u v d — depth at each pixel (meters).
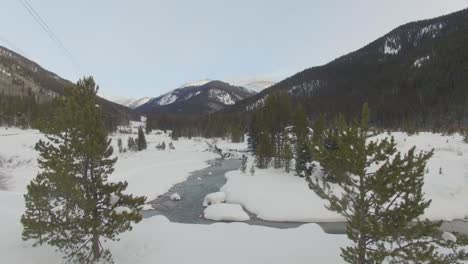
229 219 26.05
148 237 15.98
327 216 25.77
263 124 48.84
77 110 11.77
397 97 129.75
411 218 8.45
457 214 24.72
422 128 77.06
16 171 43.03
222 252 14.18
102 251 12.94
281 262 12.93
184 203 31.61
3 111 91.12
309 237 15.99
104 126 12.82
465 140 45.62
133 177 42.88
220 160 64.81
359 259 9.04
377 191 8.56
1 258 12.30
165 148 90.31
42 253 13.08
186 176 46.66
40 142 11.80
